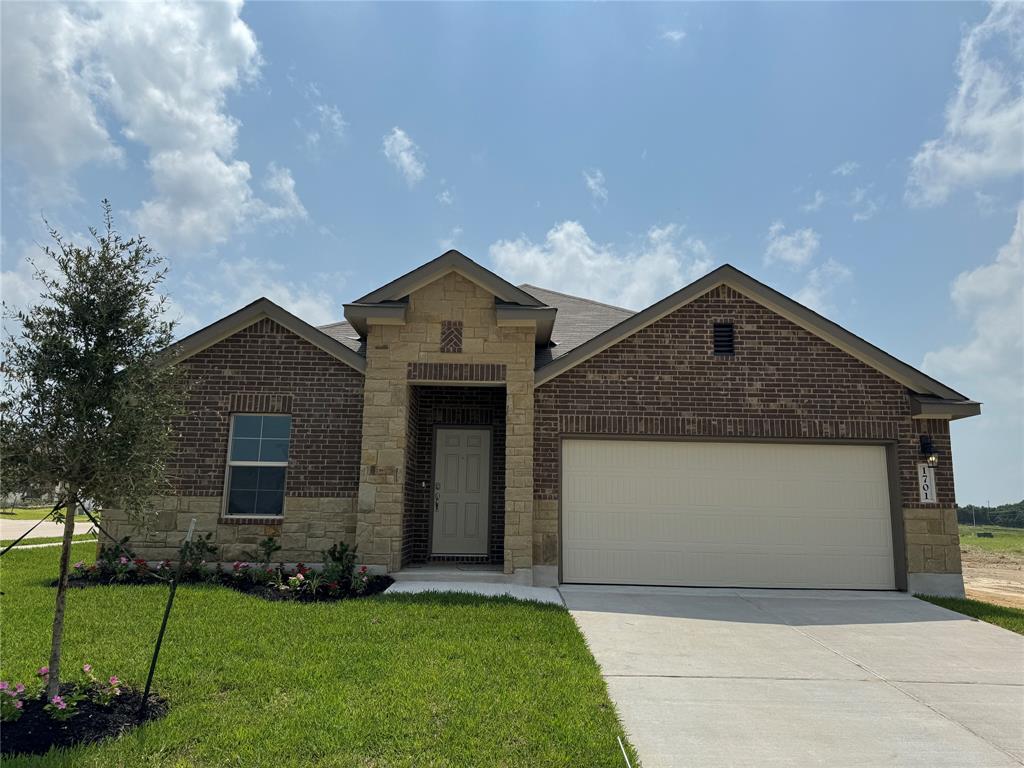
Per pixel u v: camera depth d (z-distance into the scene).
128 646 6.74
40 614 7.98
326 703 5.42
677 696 6.21
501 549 12.97
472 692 5.80
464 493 13.20
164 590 9.50
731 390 11.88
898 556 11.58
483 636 7.51
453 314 11.73
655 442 11.91
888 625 9.24
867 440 11.83
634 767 4.70
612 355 11.95
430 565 12.39
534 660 6.74
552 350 13.02
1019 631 9.02
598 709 5.61
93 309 5.49
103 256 5.60
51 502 5.39
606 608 9.62
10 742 4.53
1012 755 5.19
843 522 11.77
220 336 11.88
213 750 4.62
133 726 4.92
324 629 7.57
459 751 4.73
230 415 11.88
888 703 6.26
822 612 9.93
